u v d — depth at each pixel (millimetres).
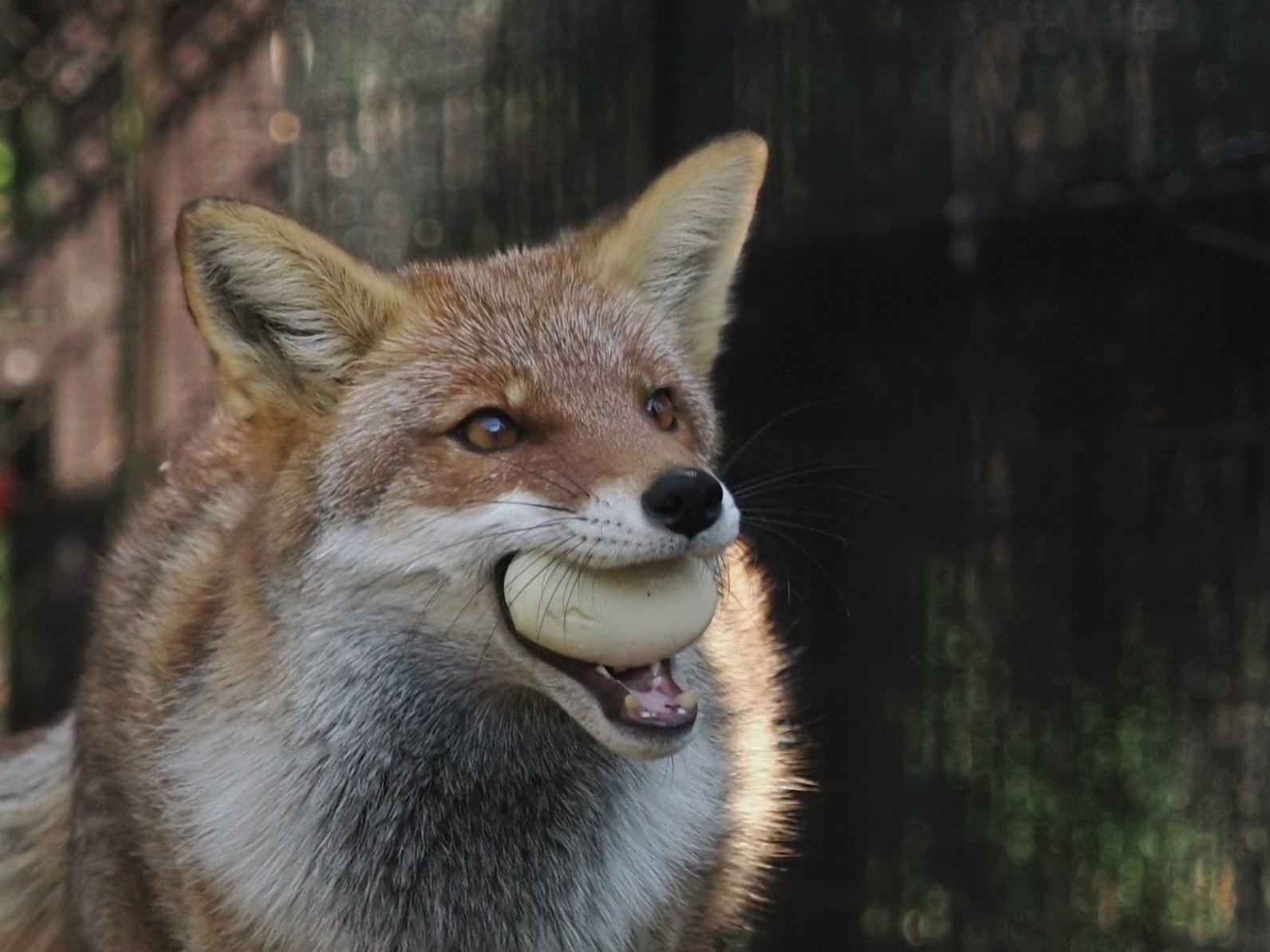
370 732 6387
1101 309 9898
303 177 12625
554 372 6398
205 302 6527
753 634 7973
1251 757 9484
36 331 13469
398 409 6379
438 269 7133
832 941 10836
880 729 10641
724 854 7254
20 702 13430
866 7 10547
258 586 6594
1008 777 10266
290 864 6418
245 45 12594
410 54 12234
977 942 10375
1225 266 9492
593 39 11406
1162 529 9742
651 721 5754
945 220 10305
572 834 6695
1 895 8453
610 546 5699
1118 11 9797
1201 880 9664
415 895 6551
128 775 6988
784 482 10820
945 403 10398
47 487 13430
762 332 11023
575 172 11500
